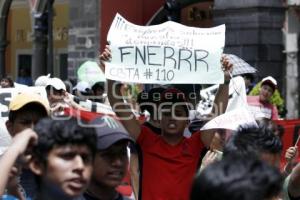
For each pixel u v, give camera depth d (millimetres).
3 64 32906
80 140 4484
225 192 3529
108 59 7898
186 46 8008
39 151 4484
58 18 33938
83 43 27453
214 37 8062
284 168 8516
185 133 9031
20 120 6527
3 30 32812
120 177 5344
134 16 26922
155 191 7145
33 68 30359
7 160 4414
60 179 4465
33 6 29797
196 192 3619
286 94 22969
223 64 7992
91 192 5348
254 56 22828
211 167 3658
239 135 5484
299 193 6324
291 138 10211
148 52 7965
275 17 22891
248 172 3586
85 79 14977
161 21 27203
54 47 34031
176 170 7172
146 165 7227
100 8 26812
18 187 4902
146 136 7293
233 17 23172
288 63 22938
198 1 26359
